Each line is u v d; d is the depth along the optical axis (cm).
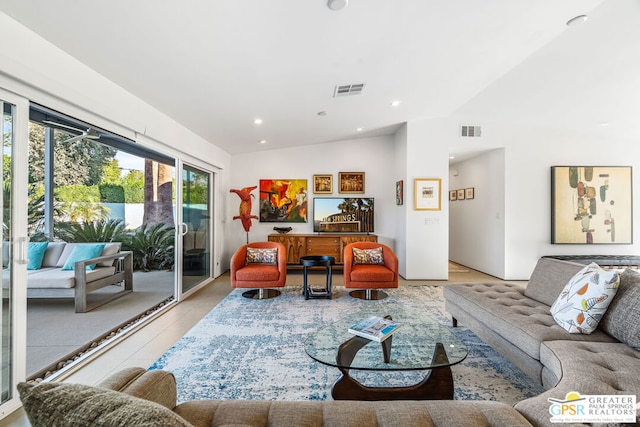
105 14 173
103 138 418
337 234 558
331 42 234
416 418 104
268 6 186
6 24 162
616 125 466
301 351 237
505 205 499
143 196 637
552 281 239
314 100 354
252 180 576
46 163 475
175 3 172
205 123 379
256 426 102
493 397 179
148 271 578
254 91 309
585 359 144
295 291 417
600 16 229
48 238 476
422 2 200
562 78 336
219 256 519
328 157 579
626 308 168
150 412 60
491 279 508
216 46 220
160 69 240
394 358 164
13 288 172
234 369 210
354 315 233
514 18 227
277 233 576
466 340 260
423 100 405
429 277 500
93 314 325
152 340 258
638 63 300
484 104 426
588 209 496
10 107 170
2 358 168
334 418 105
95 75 227
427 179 498
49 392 63
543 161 499
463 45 262
